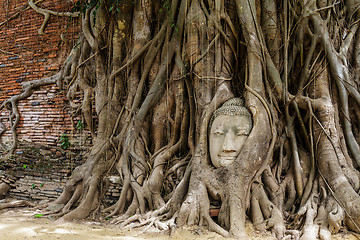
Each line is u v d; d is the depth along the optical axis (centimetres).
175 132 700
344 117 634
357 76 674
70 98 845
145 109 710
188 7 687
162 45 732
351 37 675
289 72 675
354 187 570
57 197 763
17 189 805
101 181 679
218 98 635
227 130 592
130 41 756
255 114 591
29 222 582
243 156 570
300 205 588
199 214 560
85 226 574
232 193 552
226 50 674
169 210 595
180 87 698
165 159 677
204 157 605
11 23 970
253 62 621
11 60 960
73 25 888
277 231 520
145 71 731
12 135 916
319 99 625
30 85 912
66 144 835
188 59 675
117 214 638
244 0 642
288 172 627
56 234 513
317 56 648
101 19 764
